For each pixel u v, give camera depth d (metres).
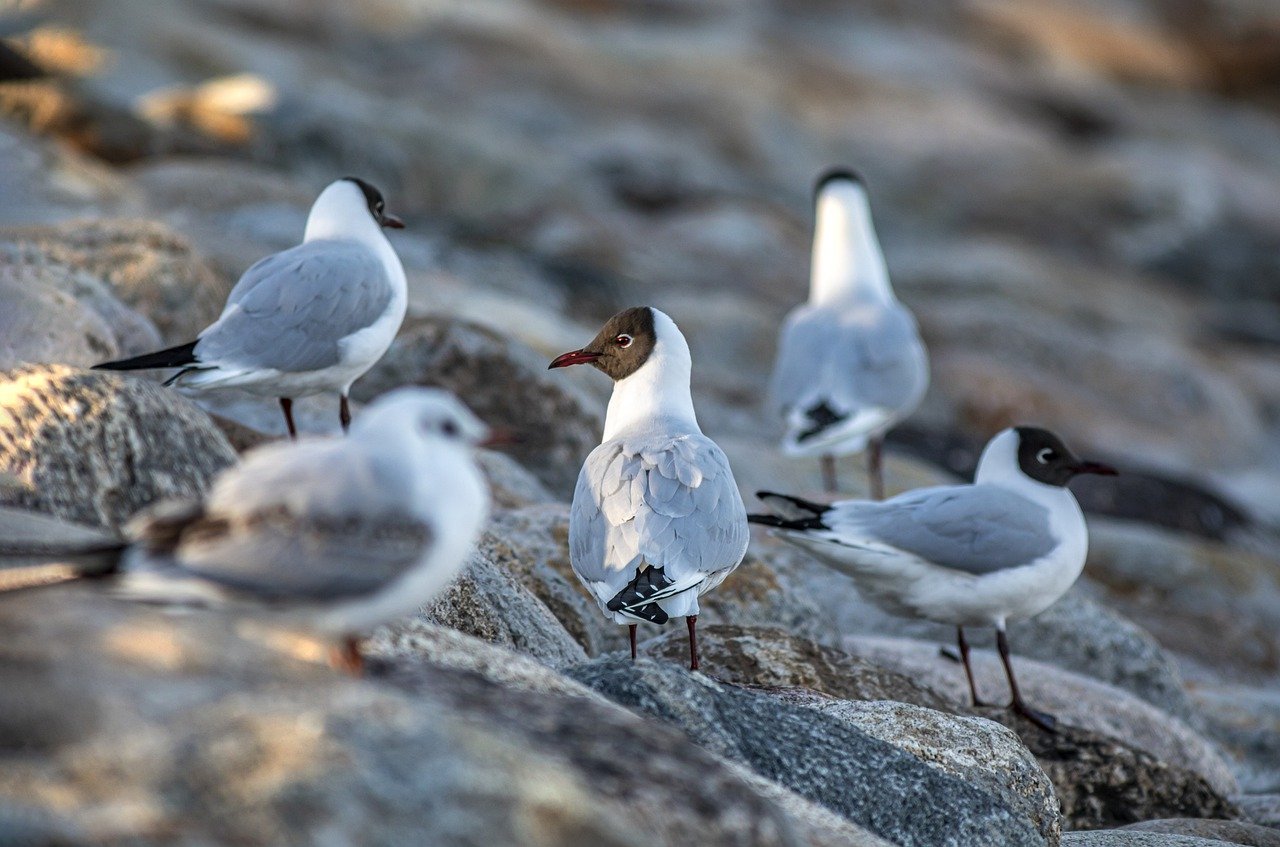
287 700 5.46
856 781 7.68
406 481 5.80
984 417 25.81
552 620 10.11
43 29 30.50
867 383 17.12
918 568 11.46
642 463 9.39
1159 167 41.50
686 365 10.54
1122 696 12.90
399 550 5.70
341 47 38.66
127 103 27.42
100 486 8.59
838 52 48.03
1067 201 39.03
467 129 30.80
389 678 6.32
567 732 6.22
